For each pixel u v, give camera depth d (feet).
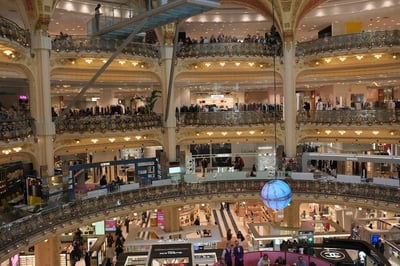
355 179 69.72
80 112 75.20
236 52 79.66
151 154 103.40
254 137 84.69
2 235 45.24
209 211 95.45
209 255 47.57
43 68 65.10
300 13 80.48
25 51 62.44
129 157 103.04
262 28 95.50
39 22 64.34
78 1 74.84
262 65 83.51
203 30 96.78
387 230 62.95
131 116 76.43
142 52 76.02
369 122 73.92
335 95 95.55
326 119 79.00
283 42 81.51
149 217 91.45
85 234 72.02
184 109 83.61
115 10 64.90
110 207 65.46
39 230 52.90
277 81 94.22
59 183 64.85
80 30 88.12
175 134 81.87
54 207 57.16
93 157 99.60
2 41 54.03
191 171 88.74
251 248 68.54
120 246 70.33
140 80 87.04
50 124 65.41
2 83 79.36
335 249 46.03
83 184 71.97
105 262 64.44
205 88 103.09
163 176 78.84
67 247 65.41
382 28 95.40
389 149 93.40
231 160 100.27
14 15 75.56
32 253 62.69
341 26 81.71
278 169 79.82
